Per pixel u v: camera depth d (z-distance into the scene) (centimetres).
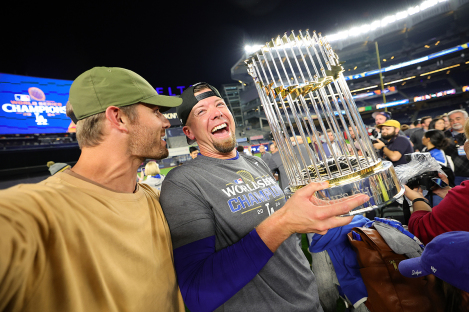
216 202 85
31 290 41
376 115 401
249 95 4347
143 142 68
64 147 2591
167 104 72
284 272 90
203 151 107
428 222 105
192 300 65
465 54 3139
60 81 2402
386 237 122
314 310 94
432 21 3275
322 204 62
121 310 53
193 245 72
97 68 65
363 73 3638
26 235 39
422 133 445
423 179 140
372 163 75
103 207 56
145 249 63
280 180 330
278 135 89
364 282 125
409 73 3503
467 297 79
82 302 46
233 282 62
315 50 80
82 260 48
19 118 2181
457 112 373
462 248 73
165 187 86
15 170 2208
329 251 143
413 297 111
